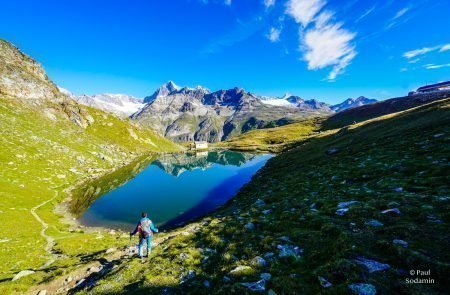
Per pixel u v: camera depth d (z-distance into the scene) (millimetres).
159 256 18750
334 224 15195
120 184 89062
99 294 14555
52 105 165875
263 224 20812
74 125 163875
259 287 10789
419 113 60344
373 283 8617
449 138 32781
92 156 120000
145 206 63281
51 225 45406
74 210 59812
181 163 147250
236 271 12766
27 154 84125
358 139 63969
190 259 16531
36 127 117062
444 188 16875
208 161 152625
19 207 51281
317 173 42656
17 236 35812
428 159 26797
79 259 25297
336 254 11188
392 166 28266
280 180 52312
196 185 86438
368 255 10422
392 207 15477
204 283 12906
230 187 77438
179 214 56250
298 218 19516
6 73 149625
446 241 9906
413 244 10250
